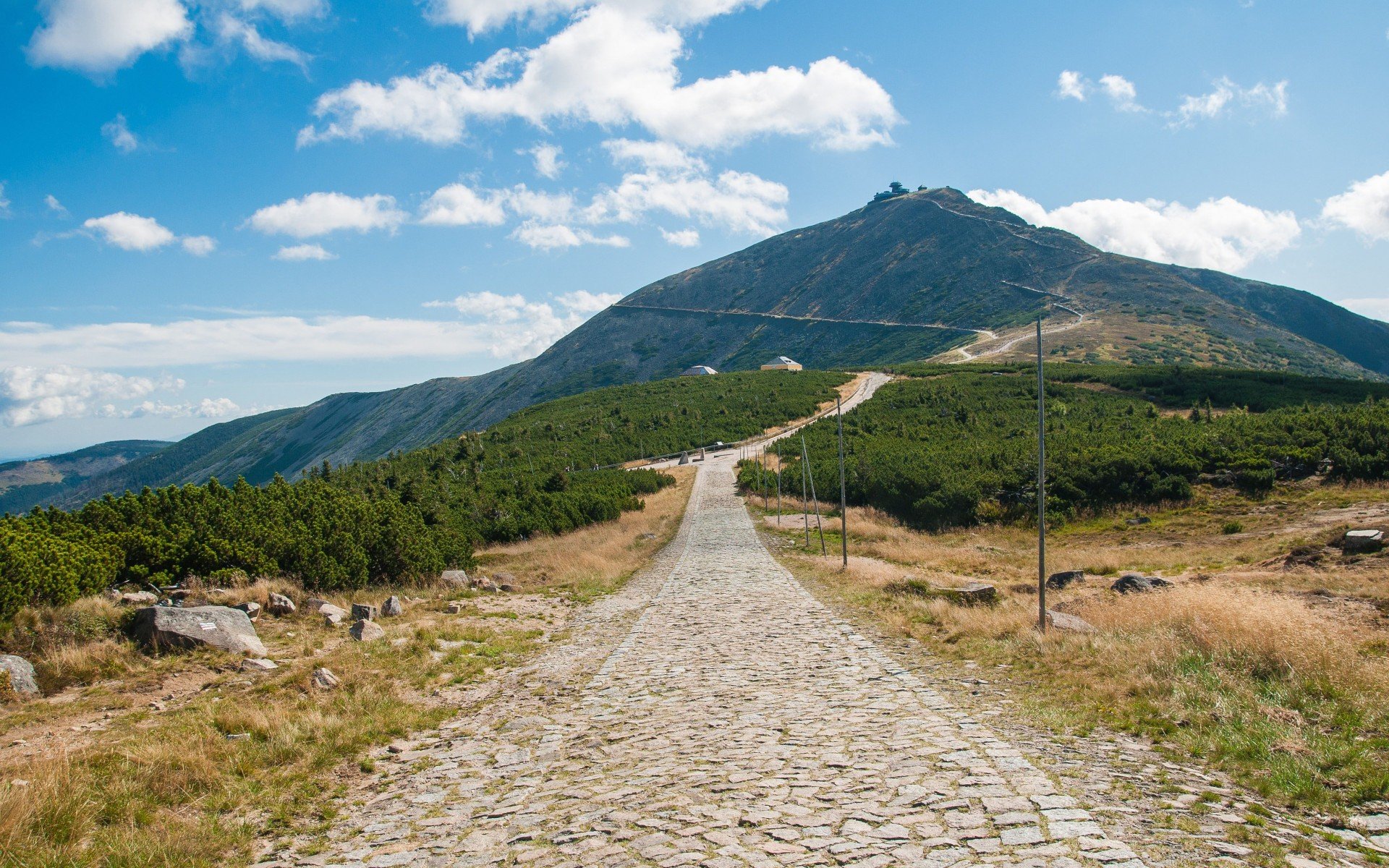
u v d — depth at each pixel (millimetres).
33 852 5148
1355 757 6301
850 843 4859
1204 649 10031
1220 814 5199
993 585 20078
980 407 70812
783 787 6086
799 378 119250
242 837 5855
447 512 34875
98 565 13625
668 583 22906
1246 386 69625
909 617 14828
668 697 10039
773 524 39719
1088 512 37750
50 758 6738
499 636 14625
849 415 76312
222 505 18438
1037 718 7996
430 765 7621
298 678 10234
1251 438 40250
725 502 51125
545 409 115812
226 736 8117
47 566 12078
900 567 25266
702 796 6004
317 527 18328
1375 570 17234
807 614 16312
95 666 10211
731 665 11891
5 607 11078
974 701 8891
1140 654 10109
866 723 8047
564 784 6719
